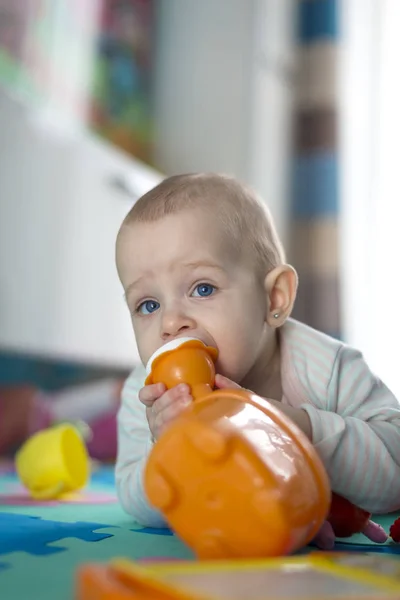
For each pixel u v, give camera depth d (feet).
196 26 9.45
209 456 1.76
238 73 9.16
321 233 8.30
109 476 5.25
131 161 7.88
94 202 7.07
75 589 1.52
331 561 1.60
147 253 2.69
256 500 1.76
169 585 1.29
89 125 8.41
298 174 8.55
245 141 9.02
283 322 2.92
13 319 6.13
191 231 2.68
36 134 6.46
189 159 9.29
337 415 2.58
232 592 1.27
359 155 8.39
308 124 8.62
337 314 8.08
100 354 7.16
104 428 6.66
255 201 2.99
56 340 6.60
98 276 7.12
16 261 6.18
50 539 2.27
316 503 1.92
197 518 1.78
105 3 8.82
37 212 6.43
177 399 2.24
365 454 2.54
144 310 2.73
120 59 9.00
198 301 2.64
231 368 2.64
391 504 2.64
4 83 6.73
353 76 8.56
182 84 9.42
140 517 2.80
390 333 8.02
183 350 2.38
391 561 1.69
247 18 9.20
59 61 8.01
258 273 2.84
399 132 8.29
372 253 8.18
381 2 8.53
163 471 1.80
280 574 1.44
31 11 7.63
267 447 1.86
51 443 3.72
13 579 1.71
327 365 2.90
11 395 6.34
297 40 8.80
